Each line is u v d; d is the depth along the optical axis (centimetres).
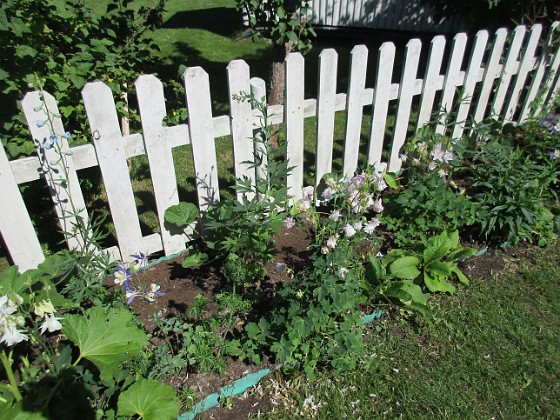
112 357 183
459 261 303
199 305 248
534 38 404
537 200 311
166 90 418
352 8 888
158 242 292
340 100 315
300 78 289
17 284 199
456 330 256
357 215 248
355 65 305
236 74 262
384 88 331
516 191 310
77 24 311
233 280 251
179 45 805
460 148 353
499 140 401
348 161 347
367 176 245
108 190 254
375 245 276
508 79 409
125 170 254
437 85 362
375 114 338
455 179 378
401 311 262
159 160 264
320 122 313
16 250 239
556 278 295
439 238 278
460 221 303
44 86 277
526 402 221
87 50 291
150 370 213
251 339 228
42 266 235
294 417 210
